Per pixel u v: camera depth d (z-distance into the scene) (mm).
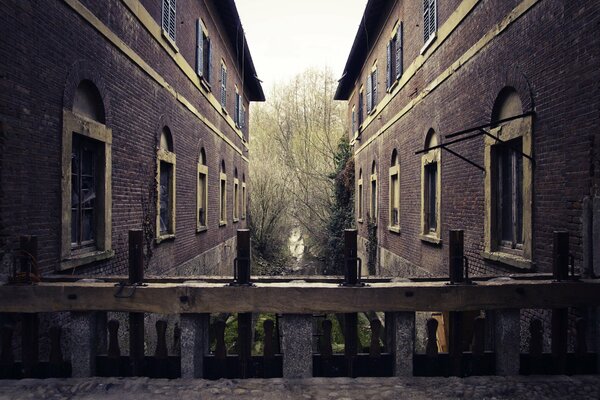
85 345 3895
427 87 9703
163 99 9102
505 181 6473
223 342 3986
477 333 4012
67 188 5254
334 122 37844
